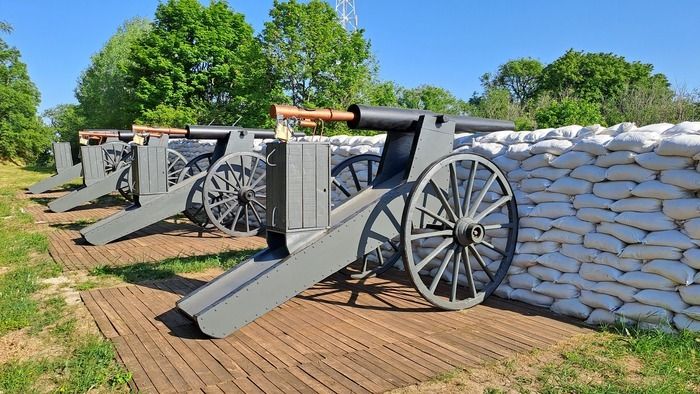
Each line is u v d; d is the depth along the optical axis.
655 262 3.12
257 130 7.45
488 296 3.97
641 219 3.20
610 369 2.73
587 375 2.68
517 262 3.98
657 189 3.13
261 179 7.67
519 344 3.11
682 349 2.86
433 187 3.76
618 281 3.30
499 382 2.62
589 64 31.12
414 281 3.57
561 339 3.18
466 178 4.44
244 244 6.64
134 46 23.17
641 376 2.64
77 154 29.66
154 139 7.99
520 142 4.17
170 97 22.36
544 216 3.82
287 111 3.35
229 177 7.02
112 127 27.39
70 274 5.12
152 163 6.85
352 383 2.61
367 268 5.11
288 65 18.09
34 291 4.49
